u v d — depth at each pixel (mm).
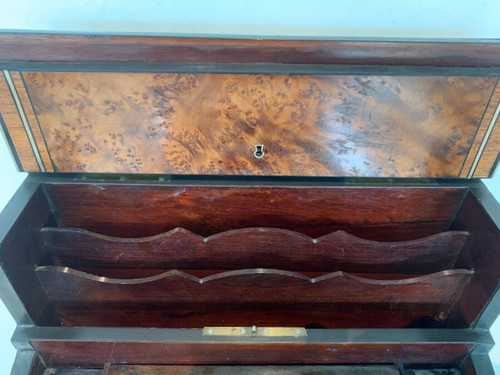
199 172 875
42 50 723
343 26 776
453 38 728
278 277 816
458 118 803
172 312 905
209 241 880
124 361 777
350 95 775
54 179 883
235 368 777
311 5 744
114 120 804
